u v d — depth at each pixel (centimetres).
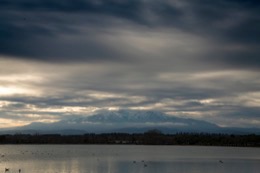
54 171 14700
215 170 15450
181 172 14700
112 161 19500
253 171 15200
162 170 15338
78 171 14788
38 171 14650
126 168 15938
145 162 18975
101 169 15512
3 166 16500
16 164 17475
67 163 18100
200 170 15462
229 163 18562
